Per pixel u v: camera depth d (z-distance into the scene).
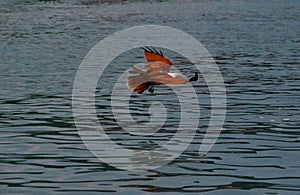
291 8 94.56
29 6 96.62
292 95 25.38
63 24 67.31
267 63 36.12
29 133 18.61
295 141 17.62
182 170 14.79
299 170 14.69
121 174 14.45
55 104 23.52
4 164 15.21
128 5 102.88
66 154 16.22
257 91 26.45
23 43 47.94
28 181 13.84
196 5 103.50
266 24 67.00
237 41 49.94
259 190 13.23
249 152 16.42
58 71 32.69
